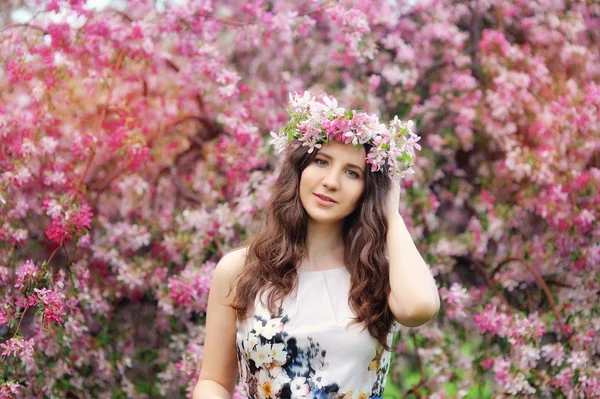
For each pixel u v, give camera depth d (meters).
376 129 2.03
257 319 2.02
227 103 3.50
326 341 1.98
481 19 3.89
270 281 2.05
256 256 2.07
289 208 2.09
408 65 3.77
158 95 3.57
